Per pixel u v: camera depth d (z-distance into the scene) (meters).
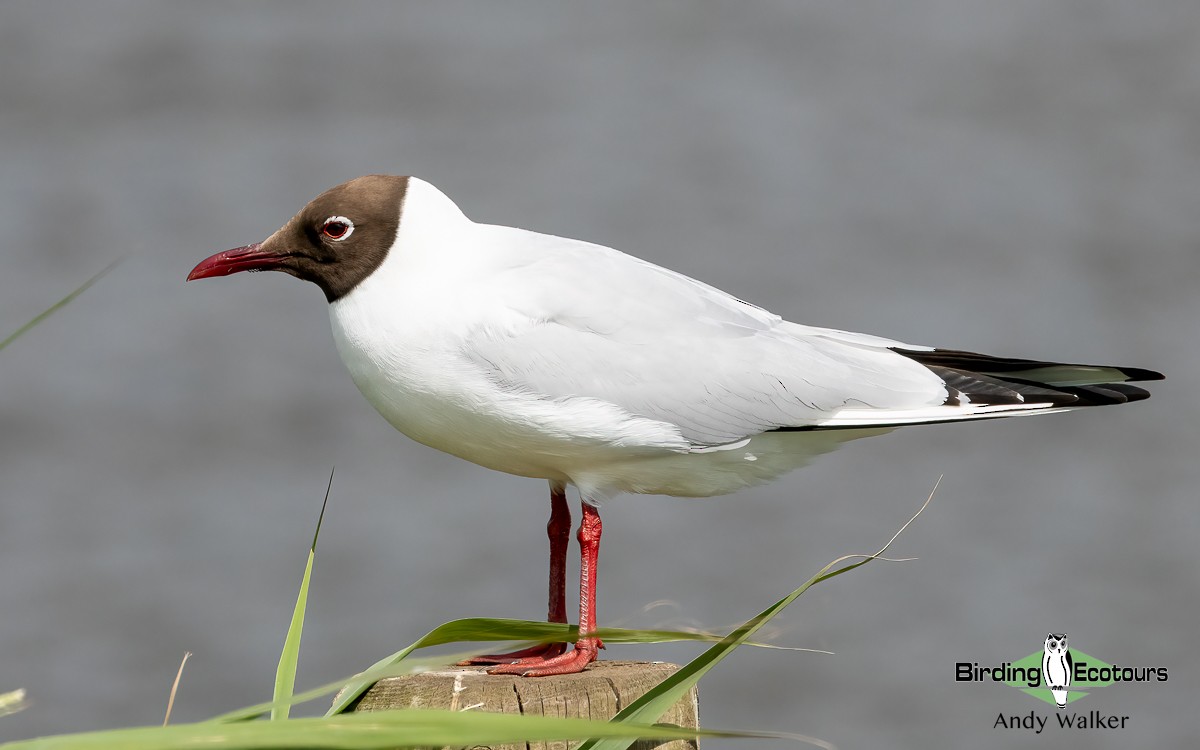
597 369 9.84
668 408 9.97
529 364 9.70
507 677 8.82
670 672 8.80
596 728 5.22
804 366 10.40
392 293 9.81
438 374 9.71
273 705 5.61
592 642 9.45
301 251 10.01
